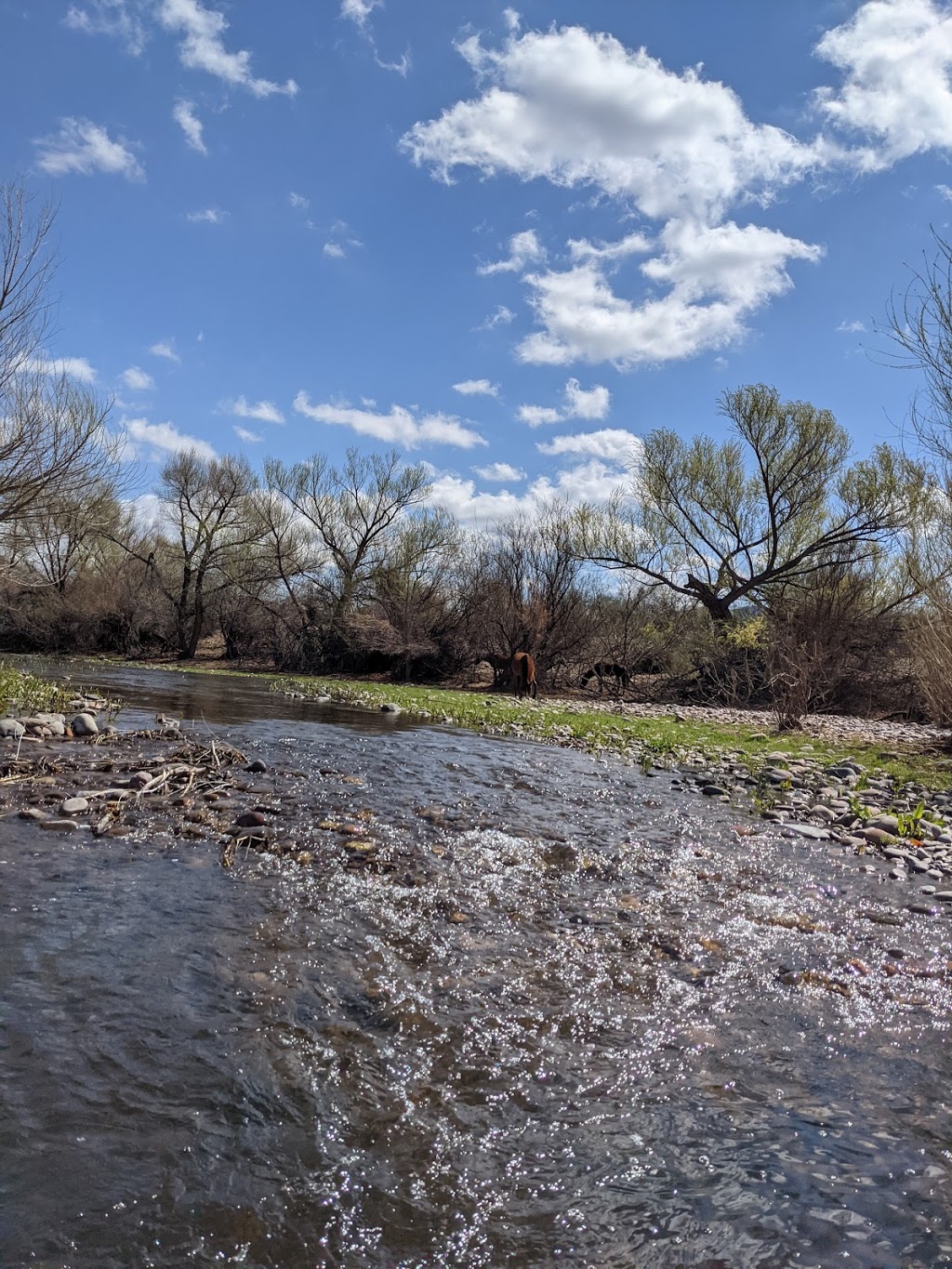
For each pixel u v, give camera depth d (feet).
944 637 48.47
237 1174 8.86
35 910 15.29
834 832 27.86
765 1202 8.98
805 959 16.26
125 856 19.02
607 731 55.83
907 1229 8.64
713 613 106.32
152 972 13.24
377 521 130.72
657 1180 9.31
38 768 27.07
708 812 30.42
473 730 53.52
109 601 134.21
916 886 22.27
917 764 45.19
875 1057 12.41
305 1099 10.30
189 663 128.36
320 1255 7.88
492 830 24.45
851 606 80.69
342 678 116.06
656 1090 11.17
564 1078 11.30
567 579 101.96
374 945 15.17
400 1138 9.74
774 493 104.01
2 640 132.87
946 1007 14.38
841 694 79.82
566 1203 8.86
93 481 50.65
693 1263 8.07
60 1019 11.55
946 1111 10.96
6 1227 7.77
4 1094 9.75
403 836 22.88
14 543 53.57
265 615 132.98
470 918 17.08
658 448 109.91
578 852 22.94
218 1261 7.70
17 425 45.80
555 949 15.84
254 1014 12.22
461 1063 11.49
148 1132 9.36
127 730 37.78
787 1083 11.53
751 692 87.25
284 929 15.53
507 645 103.30
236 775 29.17
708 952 16.31
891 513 87.51
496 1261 7.98
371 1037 11.94
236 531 140.87
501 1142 9.82
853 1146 10.07
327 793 27.55
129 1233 7.89
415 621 112.78
